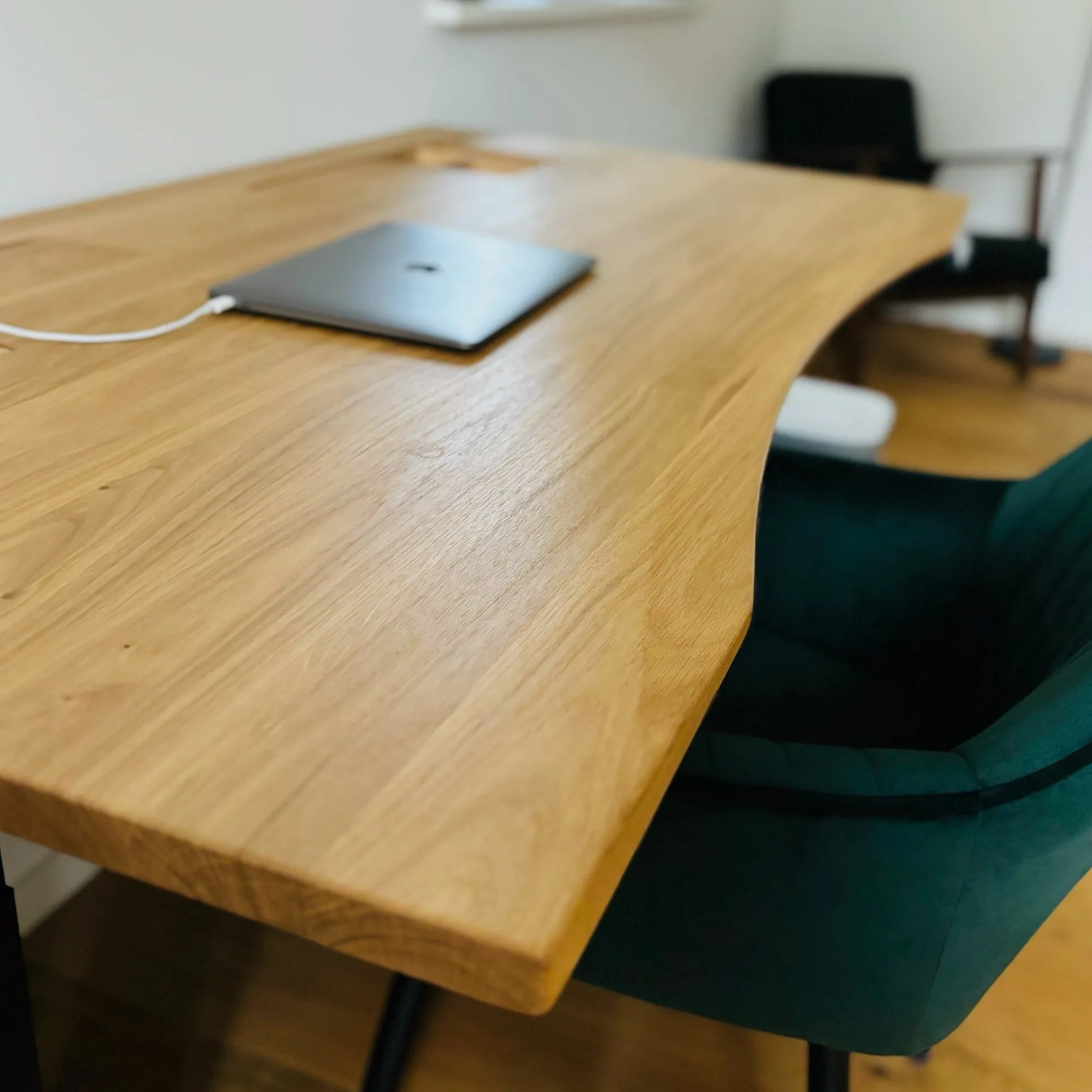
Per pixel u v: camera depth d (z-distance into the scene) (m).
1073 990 1.21
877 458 1.42
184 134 1.32
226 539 0.53
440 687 0.43
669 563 0.53
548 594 0.50
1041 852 0.65
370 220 1.16
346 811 0.37
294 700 0.42
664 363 0.81
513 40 2.08
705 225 1.24
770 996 0.73
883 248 1.16
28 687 0.42
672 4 2.67
